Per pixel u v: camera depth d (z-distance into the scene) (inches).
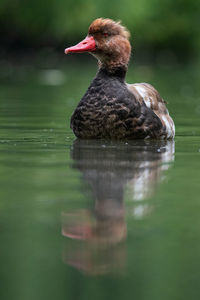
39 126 632.4
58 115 741.3
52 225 280.5
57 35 2079.2
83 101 520.4
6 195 330.3
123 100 511.5
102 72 533.0
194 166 413.1
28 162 424.8
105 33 535.2
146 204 315.9
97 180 366.9
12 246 255.1
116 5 1941.4
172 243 260.5
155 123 524.1
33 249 253.0
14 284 222.5
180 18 2214.6
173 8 2208.4
